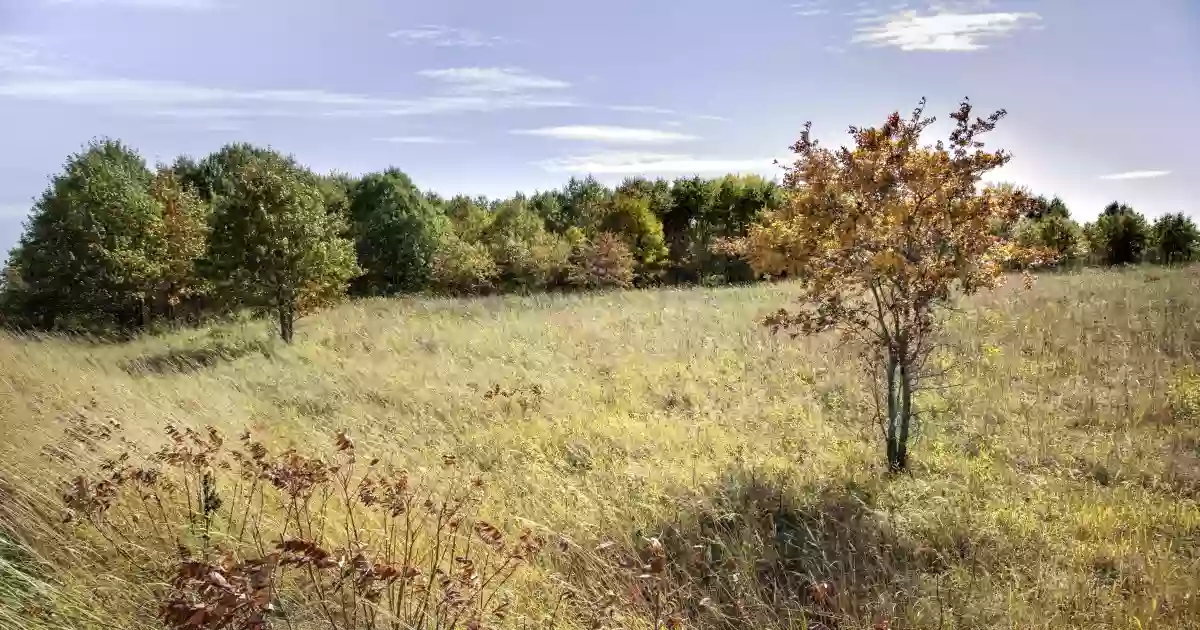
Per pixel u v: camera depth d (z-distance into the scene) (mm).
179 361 14656
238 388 10930
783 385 10094
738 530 5465
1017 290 15953
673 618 3844
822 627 3988
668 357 12039
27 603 3742
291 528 4555
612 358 12109
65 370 10062
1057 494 6316
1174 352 10359
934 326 8133
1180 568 4824
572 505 5832
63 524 4453
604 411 9016
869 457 7281
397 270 30922
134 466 5418
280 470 4320
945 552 5078
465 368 11773
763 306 16703
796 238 6996
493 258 31516
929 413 8750
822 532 5441
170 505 4969
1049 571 4816
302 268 16188
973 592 4508
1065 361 10359
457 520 4414
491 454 7410
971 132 6426
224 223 16422
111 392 8508
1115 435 7742
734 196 35469
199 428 7371
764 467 6852
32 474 5285
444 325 16703
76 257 21859
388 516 4918
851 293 7359
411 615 3521
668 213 37312
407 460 6883
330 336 16203
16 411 7051
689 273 33312
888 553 5039
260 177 16516
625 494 6125
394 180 32844
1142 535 5340
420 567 4129
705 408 9102
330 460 6305
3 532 4500
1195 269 17938
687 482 6480
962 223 6547
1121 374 9617
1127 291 14828
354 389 10445
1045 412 8484
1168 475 6656
